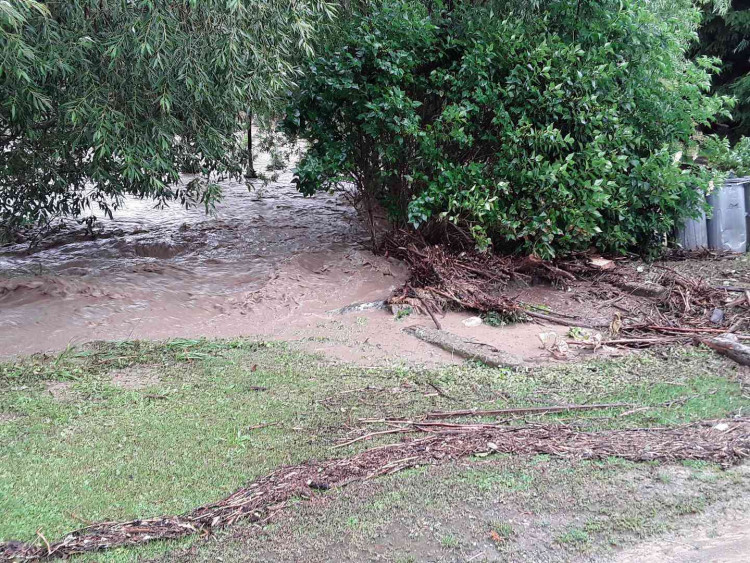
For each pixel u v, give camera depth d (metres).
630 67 8.84
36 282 7.61
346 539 3.21
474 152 8.67
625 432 4.30
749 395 4.90
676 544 3.16
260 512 3.45
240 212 12.45
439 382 5.34
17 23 5.64
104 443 4.24
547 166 7.77
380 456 4.01
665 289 7.45
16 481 3.74
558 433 4.30
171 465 3.95
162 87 6.68
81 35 6.35
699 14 10.06
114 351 6.11
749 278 7.78
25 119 6.93
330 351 6.20
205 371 5.62
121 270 8.58
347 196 9.95
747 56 16.97
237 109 8.11
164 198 8.83
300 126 8.72
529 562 3.04
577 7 8.77
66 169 8.05
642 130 9.02
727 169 10.05
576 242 8.23
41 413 4.71
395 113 8.03
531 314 7.09
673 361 5.71
